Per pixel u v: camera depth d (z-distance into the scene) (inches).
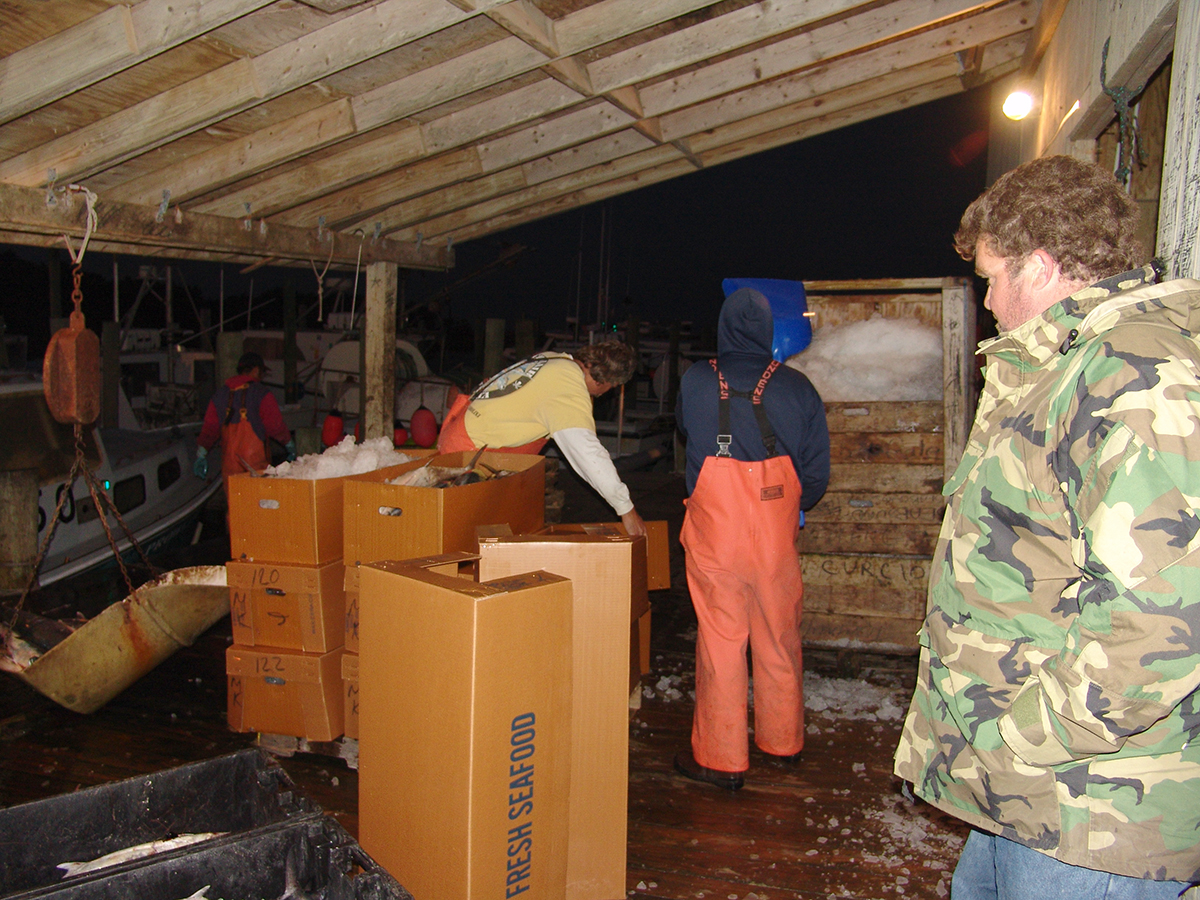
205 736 134.7
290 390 492.1
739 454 111.2
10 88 108.3
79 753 128.5
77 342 126.3
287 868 71.9
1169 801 47.9
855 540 162.1
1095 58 132.2
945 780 57.0
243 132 141.2
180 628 149.8
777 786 118.8
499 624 72.3
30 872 75.4
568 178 206.8
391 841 81.0
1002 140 279.0
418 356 461.4
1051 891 51.2
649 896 95.1
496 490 116.9
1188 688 42.1
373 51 113.9
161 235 144.9
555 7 123.6
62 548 213.8
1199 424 42.6
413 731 77.4
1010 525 51.7
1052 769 49.8
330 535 124.4
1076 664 44.6
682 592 216.7
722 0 122.5
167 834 81.7
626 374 135.3
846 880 98.2
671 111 170.7
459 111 154.7
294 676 123.4
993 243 54.6
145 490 264.5
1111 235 51.1
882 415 157.9
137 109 123.0
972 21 182.7
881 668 156.6
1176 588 41.3
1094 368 46.6
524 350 478.0
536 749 77.0
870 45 173.5
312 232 183.0
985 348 56.1
